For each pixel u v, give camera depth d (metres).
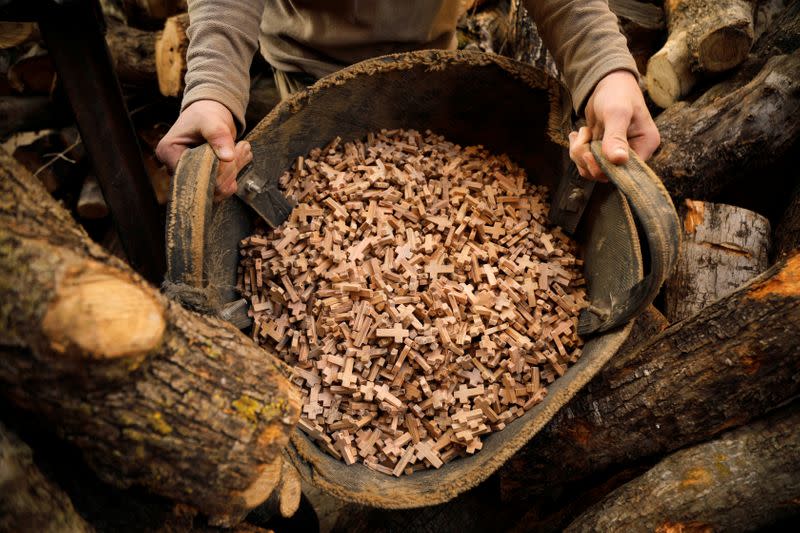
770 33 0.96
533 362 0.73
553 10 0.75
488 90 0.81
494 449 0.68
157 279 0.91
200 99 0.68
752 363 0.65
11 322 0.41
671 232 0.61
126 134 0.84
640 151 0.73
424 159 0.83
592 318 0.71
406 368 0.71
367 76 0.77
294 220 0.78
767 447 0.66
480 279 0.76
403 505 0.66
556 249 0.79
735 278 0.81
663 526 0.66
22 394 0.44
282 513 0.62
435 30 0.86
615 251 0.72
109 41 1.04
